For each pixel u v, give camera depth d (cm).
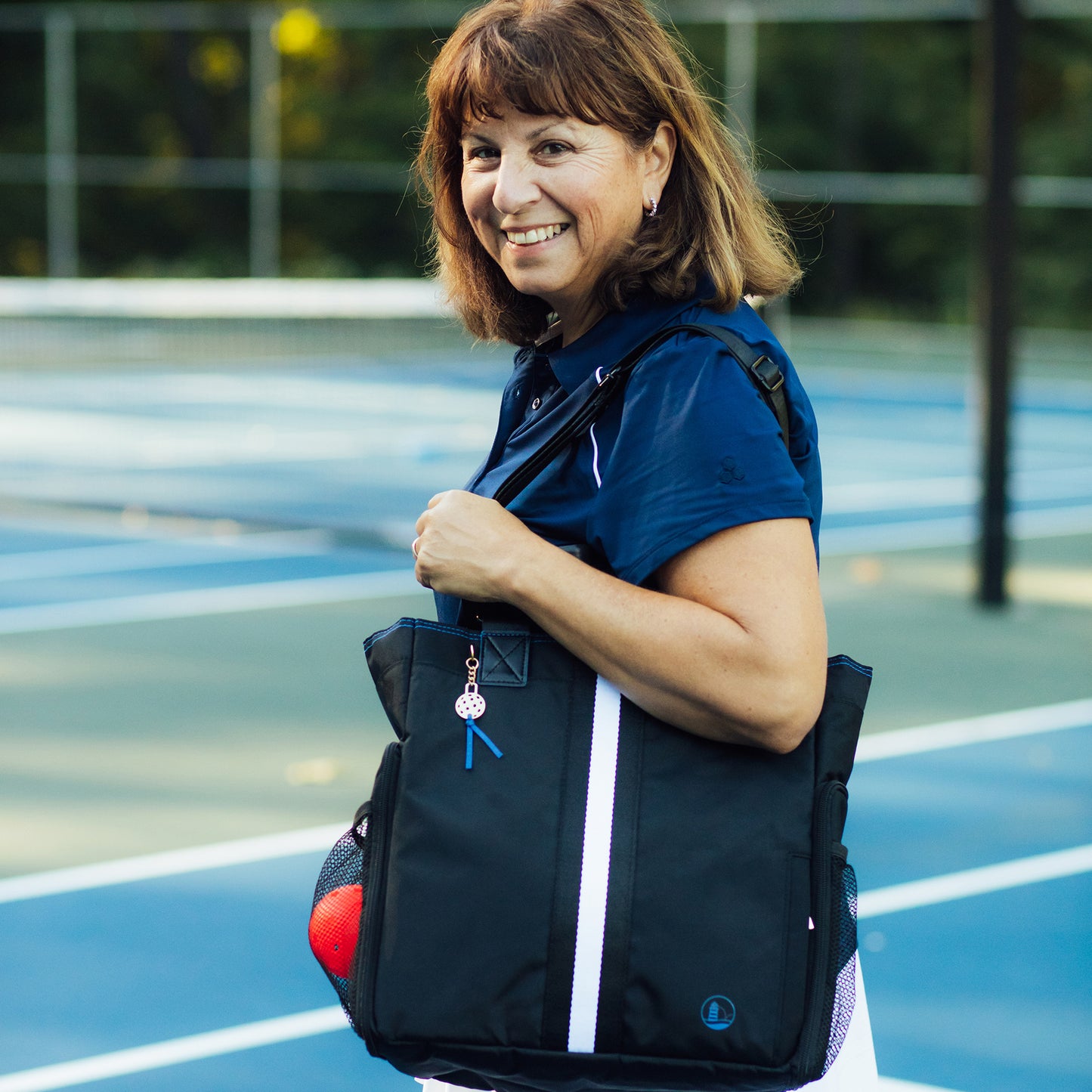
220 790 721
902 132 3847
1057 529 1525
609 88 221
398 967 209
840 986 217
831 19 3781
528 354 260
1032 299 3497
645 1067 209
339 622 1089
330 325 2994
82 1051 475
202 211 3412
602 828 209
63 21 2764
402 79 3875
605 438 222
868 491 1752
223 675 935
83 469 1767
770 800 211
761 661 204
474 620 226
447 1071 215
